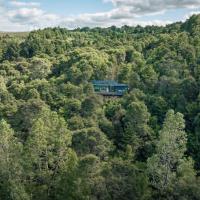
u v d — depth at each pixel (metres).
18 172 78.62
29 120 121.56
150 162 79.62
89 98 134.25
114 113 128.12
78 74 171.25
